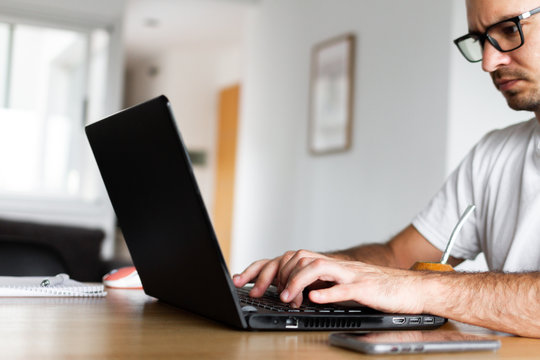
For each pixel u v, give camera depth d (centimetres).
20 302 95
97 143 95
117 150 88
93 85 508
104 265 337
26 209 474
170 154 72
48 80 495
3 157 482
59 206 483
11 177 483
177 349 62
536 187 132
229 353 61
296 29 504
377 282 86
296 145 493
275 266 100
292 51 509
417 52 359
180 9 640
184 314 88
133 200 90
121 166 89
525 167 135
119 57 506
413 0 365
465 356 65
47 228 341
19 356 56
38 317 80
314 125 462
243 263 575
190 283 81
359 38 416
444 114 335
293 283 85
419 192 351
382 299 84
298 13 502
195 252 75
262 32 568
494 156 146
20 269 177
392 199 373
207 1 599
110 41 505
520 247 132
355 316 80
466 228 150
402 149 366
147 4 629
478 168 148
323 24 463
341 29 439
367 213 396
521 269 132
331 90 441
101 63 511
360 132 408
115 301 102
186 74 827
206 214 70
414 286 87
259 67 568
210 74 835
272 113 537
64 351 59
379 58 394
